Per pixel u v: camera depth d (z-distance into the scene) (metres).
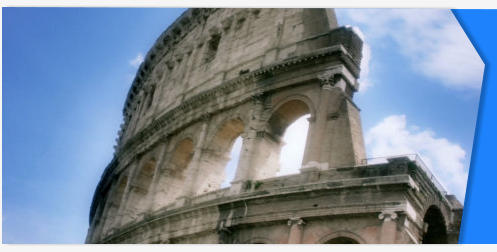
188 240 42.66
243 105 47.88
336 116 40.19
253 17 56.94
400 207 33.12
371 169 35.94
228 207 40.47
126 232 49.34
